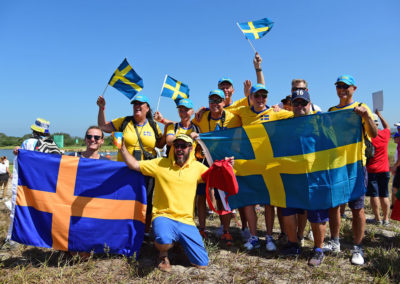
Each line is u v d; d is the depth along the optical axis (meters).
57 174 4.06
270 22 5.98
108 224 4.07
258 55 5.80
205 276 3.52
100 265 3.81
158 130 4.71
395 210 4.15
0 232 5.20
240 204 4.47
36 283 3.31
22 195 4.00
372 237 4.91
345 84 4.32
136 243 4.04
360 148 4.02
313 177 4.01
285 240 4.68
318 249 3.89
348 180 4.01
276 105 5.01
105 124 4.73
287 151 4.18
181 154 3.81
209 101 4.86
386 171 5.80
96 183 4.10
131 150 4.47
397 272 3.54
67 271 3.62
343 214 6.26
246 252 4.27
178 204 3.81
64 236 4.00
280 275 3.55
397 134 6.18
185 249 3.74
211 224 5.89
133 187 4.14
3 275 3.54
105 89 4.91
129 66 5.02
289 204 4.11
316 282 3.36
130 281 3.40
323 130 4.06
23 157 4.03
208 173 3.89
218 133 4.50
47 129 4.83
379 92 5.79
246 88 5.65
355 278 3.48
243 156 4.42
